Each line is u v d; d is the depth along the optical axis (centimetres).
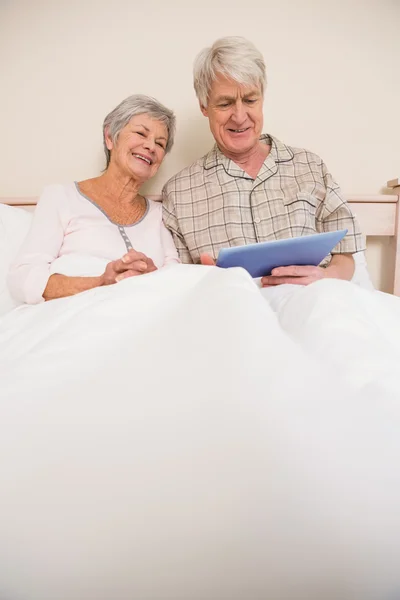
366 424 30
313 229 126
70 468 28
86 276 107
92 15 152
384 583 23
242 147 126
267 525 25
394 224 149
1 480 28
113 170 127
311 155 131
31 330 54
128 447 29
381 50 154
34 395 36
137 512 26
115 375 37
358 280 132
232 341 36
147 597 23
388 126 158
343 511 25
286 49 153
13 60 155
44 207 118
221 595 23
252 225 126
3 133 159
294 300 53
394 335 53
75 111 157
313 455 27
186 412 31
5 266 122
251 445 28
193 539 24
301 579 23
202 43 153
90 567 24
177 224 135
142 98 123
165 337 41
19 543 25
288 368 33
